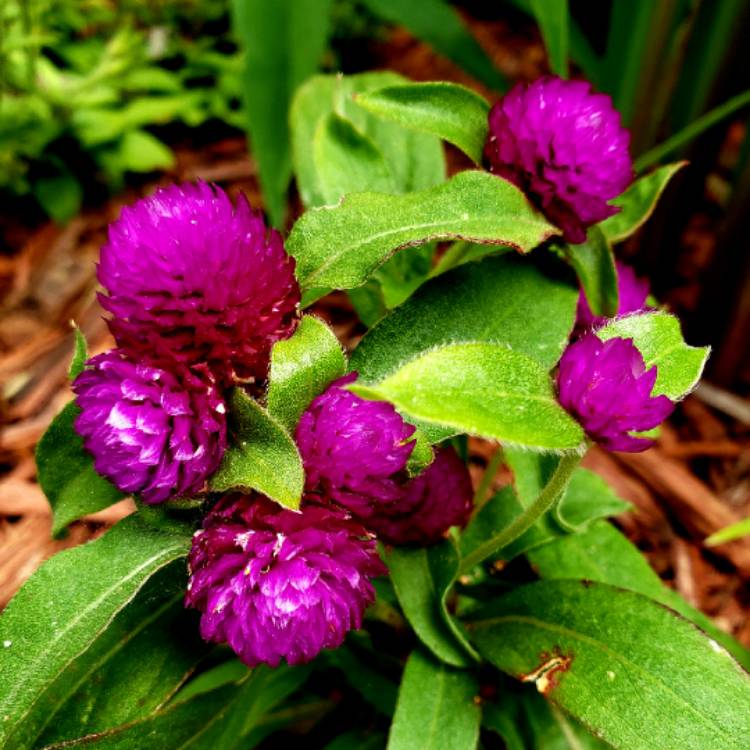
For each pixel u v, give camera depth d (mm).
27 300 293
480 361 117
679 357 130
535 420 115
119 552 127
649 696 140
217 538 120
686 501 255
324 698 194
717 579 243
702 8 245
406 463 130
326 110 201
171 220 121
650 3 239
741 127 355
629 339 119
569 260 156
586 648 149
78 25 357
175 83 347
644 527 251
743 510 255
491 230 140
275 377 124
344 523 124
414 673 153
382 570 126
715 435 273
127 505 231
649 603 149
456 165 342
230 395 124
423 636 152
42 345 279
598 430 116
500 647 157
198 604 124
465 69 282
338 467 121
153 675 143
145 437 115
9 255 310
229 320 121
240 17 231
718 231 264
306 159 197
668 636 145
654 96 258
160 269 119
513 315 151
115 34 365
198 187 127
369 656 178
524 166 145
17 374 270
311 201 193
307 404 126
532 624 156
